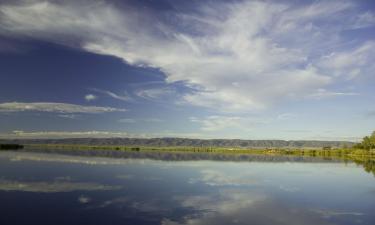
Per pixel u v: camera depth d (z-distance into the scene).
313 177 54.00
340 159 117.06
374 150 156.88
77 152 134.12
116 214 25.50
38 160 74.94
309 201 33.22
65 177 45.19
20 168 55.25
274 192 38.25
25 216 24.16
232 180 48.09
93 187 37.72
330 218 26.58
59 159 80.88
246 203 31.50
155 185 40.88
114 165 67.56
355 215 27.66
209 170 62.88
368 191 39.81
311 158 124.81
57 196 31.61
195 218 25.27
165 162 82.44
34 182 39.75
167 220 24.42
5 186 36.28
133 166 66.75
